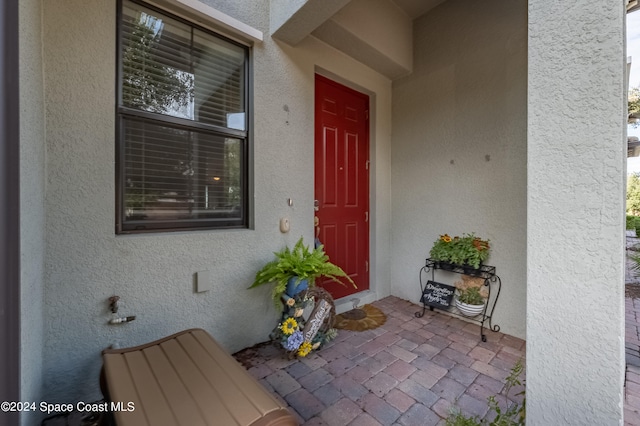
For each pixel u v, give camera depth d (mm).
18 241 837
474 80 2922
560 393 909
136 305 1812
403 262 3664
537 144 944
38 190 1349
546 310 934
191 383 1212
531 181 959
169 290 1950
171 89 2018
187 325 2031
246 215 2438
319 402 1721
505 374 2016
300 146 2730
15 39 843
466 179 3002
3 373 785
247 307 2365
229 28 2176
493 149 2785
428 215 3367
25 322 1111
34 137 1269
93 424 1521
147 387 1176
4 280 788
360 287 3609
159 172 1974
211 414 1035
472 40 2930
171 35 2010
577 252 867
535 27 949
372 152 3646
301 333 2221
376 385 1888
